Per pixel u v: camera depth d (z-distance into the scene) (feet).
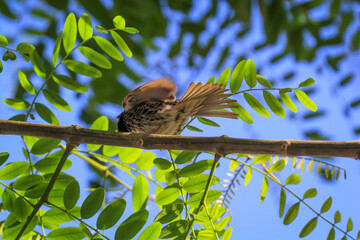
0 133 18.25
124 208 18.03
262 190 21.16
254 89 21.12
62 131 18.38
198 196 20.04
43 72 20.63
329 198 19.74
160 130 26.99
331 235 19.35
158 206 20.85
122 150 22.29
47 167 20.08
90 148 22.49
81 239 18.93
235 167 21.85
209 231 19.22
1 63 19.92
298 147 16.39
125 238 17.37
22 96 31.22
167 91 24.13
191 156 20.72
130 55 20.38
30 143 21.12
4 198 18.65
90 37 20.47
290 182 20.34
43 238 19.08
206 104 23.20
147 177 21.58
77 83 20.90
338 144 16.01
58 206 19.06
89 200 18.04
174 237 18.66
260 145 16.96
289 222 19.89
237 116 22.80
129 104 28.22
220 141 17.57
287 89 20.27
